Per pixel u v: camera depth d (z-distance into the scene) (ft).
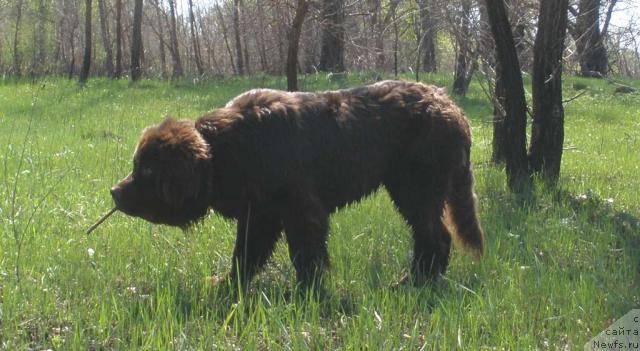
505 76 33.01
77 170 35.63
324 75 91.56
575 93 88.48
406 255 23.29
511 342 16.71
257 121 19.24
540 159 33.76
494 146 40.34
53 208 27.50
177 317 17.93
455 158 21.33
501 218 27.99
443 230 21.90
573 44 37.24
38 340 17.16
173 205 18.88
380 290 19.72
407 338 17.15
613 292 20.07
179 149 18.57
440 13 38.96
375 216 27.04
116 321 17.78
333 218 26.53
